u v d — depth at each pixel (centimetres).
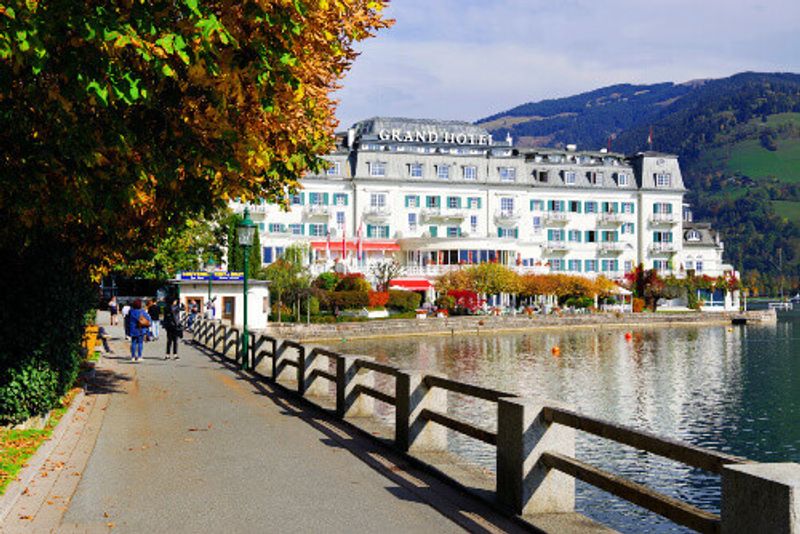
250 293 6391
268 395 1903
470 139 11638
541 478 822
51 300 1283
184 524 813
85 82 801
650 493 671
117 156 993
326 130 1522
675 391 3941
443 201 10606
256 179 1365
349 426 1412
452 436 2369
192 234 4947
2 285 1244
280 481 1002
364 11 1305
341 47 1312
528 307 9694
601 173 11506
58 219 1088
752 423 3062
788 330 9331
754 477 502
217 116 1070
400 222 10438
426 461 1071
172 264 4594
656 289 10894
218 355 3275
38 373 1285
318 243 9769
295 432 1363
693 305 11350
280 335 6850
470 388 992
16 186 939
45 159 916
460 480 967
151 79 1009
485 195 10819
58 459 1121
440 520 827
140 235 1709
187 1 808
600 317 9544
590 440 2498
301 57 1210
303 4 934
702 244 12181
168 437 1315
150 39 862
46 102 859
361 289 8388
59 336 1346
